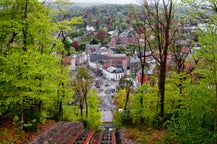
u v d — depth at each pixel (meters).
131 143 21.00
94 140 27.17
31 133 20.27
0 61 18.41
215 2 16.09
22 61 17.73
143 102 29.39
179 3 17.34
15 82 18.06
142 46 31.98
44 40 21.53
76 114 49.50
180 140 16.88
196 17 16.83
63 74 29.02
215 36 14.48
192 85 15.73
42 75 20.39
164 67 26.05
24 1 19.08
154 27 26.44
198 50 15.18
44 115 23.83
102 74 172.62
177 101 28.36
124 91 40.53
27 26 19.16
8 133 18.20
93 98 52.47
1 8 19.22
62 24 26.75
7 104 18.81
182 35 29.36
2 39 19.14
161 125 25.84
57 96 30.67
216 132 15.36
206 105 15.00
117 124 43.47
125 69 162.00
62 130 25.42
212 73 14.23
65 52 28.97
